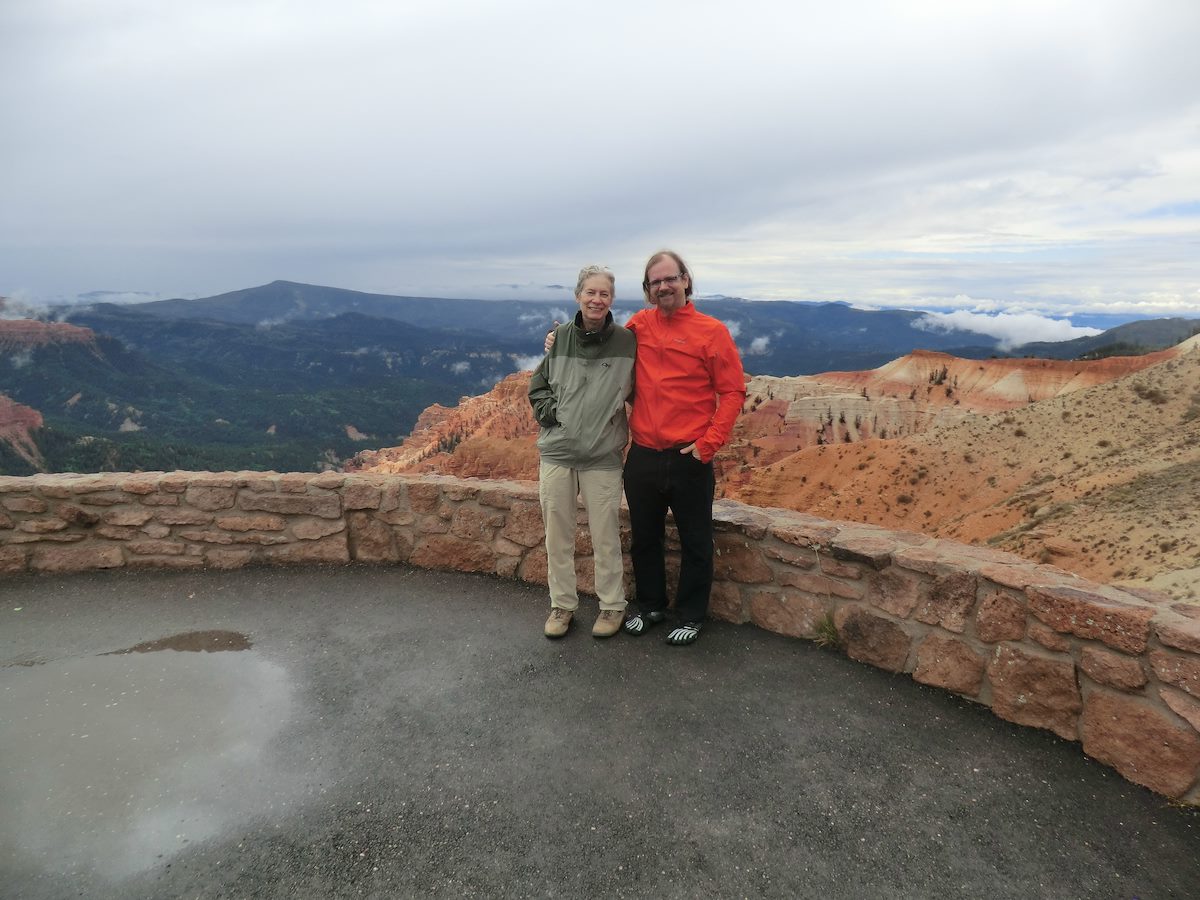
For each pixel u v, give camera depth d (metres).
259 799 2.63
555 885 2.21
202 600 4.50
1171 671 2.59
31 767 2.80
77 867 2.29
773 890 2.20
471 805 2.59
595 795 2.65
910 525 56.56
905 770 2.80
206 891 2.20
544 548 4.70
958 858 2.34
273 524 5.04
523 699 3.33
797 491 67.19
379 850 2.37
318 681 3.51
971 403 118.38
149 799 2.62
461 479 5.21
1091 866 2.31
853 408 115.12
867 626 3.61
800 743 2.98
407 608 4.38
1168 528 33.22
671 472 3.59
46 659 3.72
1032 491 51.16
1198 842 2.40
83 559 4.97
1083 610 2.84
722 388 3.50
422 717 3.18
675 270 3.46
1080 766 2.80
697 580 3.82
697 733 3.06
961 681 3.28
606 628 3.94
